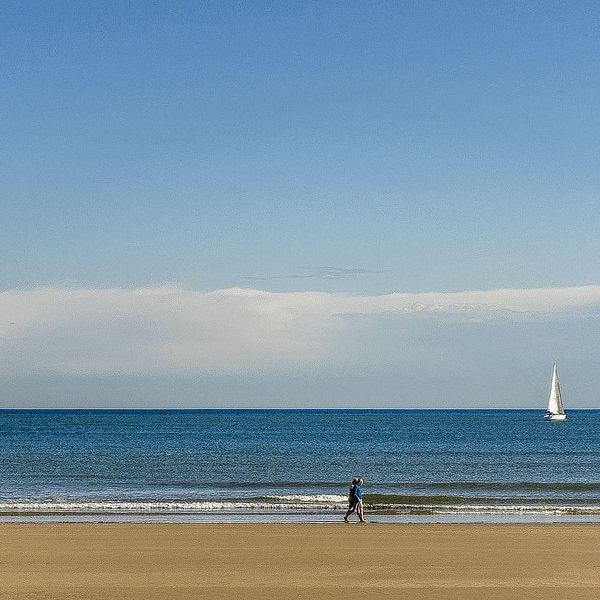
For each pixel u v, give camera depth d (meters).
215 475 64.06
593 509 41.59
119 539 29.92
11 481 58.81
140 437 136.12
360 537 30.67
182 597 21.11
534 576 23.81
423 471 68.25
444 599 21.05
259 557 26.59
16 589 21.91
